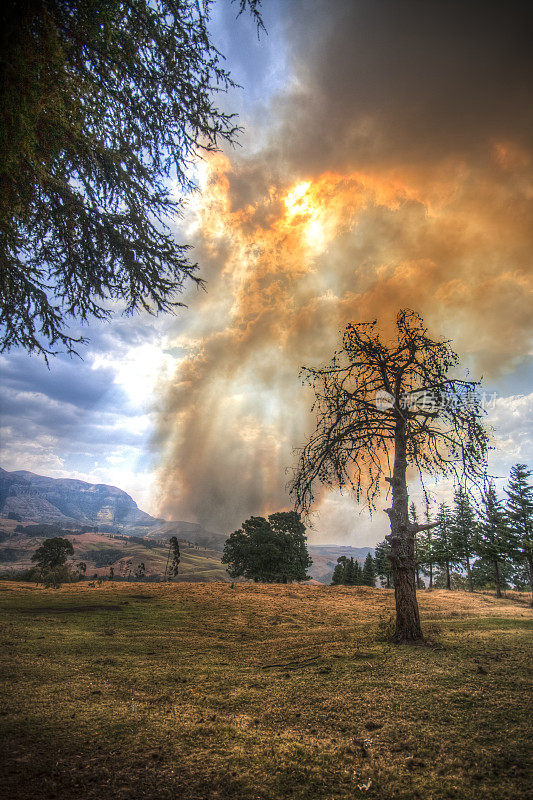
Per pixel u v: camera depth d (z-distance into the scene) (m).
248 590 38.06
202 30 6.26
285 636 16.75
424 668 9.09
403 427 13.98
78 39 4.65
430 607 27.98
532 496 42.75
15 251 7.12
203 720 6.33
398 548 13.31
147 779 4.31
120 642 14.11
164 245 7.97
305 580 62.16
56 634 14.95
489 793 3.92
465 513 51.22
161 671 9.92
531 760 4.56
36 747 5.08
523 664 9.24
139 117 6.74
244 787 4.17
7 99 4.09
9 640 13.09
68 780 4.22
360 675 8.85
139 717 6.39
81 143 6.01
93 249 7.79
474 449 12.41
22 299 7.85
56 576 49.53
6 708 6.54
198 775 4.44
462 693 7.15
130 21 5.63
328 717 6.40
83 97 5.48
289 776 4.42
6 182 5.06
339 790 4.11
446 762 4.65
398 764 4.68
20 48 3.93
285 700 7.39
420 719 6.10
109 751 5.06
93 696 7.51
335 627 19.00
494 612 25.03
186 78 6.56
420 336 14.44
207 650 13.39
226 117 7.11
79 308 8.45
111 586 41.22
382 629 15.40
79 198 7.02
